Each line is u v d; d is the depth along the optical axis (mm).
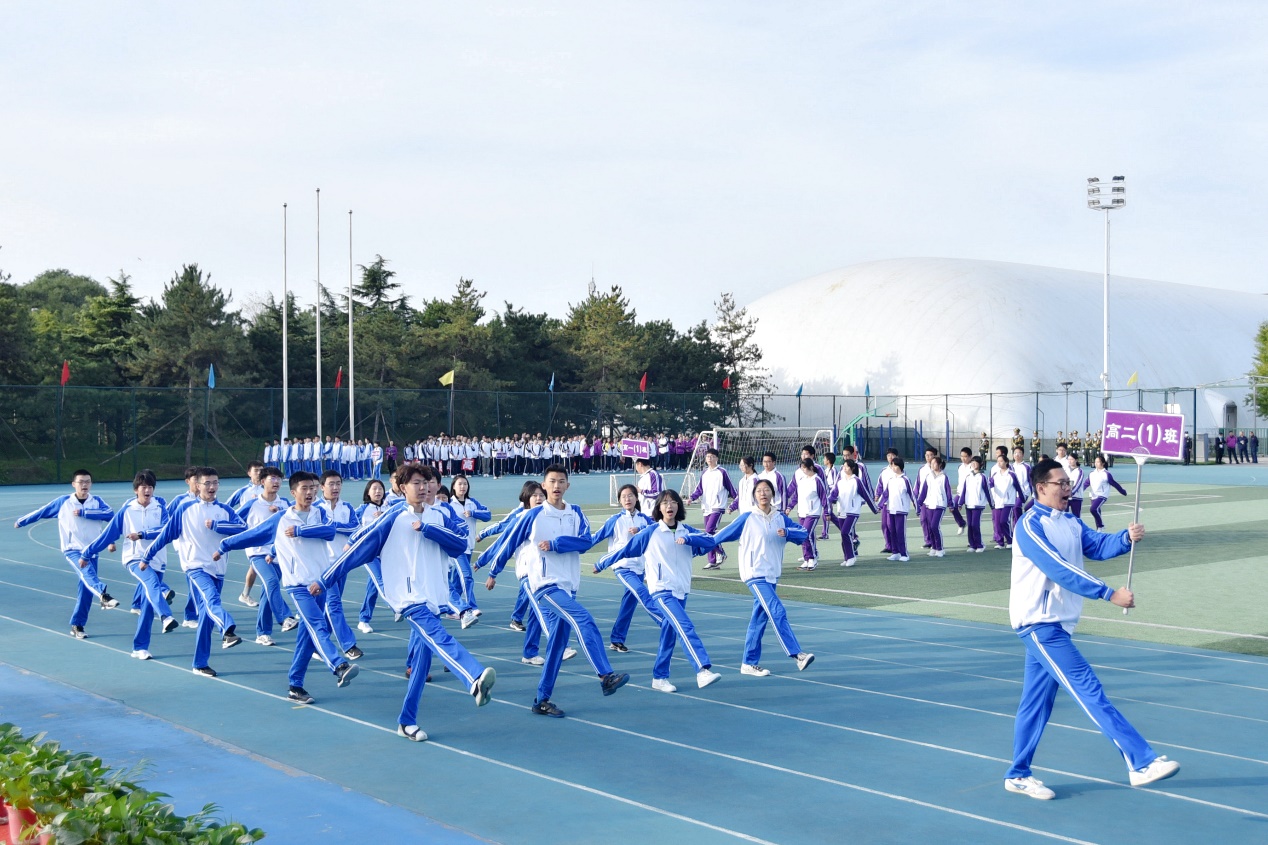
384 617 14922
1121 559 21000
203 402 53094
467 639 13281
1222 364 86875
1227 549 22516
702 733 8789
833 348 82688
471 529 14594
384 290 86438
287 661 11867
